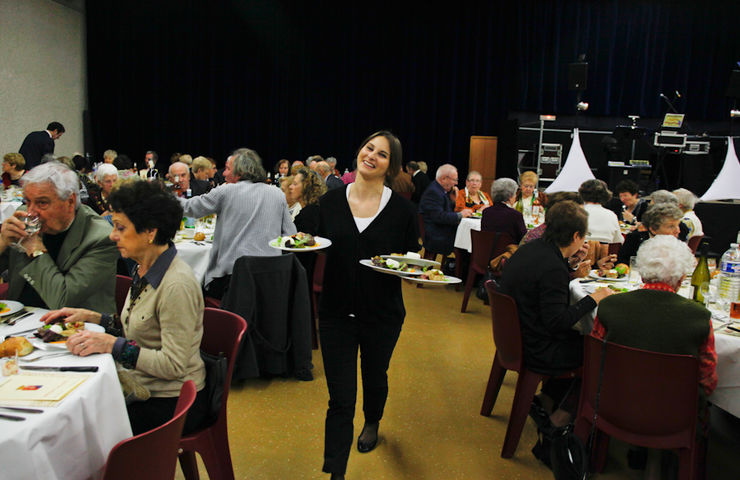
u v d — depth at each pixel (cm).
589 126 1052
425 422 281
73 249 191
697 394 179
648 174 925
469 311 484
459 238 546
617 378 189
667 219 312
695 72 1027
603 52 1023
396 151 213
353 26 1071
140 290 171
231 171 322
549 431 235
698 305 189
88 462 131
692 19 1009
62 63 953
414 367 354
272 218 318
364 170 212
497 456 251
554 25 1026
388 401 303
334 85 1092
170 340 166
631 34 1020
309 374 323
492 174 1023
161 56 1064
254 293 303
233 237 312
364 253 214
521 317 244
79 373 138
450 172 552
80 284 188
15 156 564
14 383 131
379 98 1091
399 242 220
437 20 1057
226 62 1081
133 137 1073
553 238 242
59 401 124
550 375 242
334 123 1104
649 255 202
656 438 187
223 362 185
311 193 361
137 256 169
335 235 215
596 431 235
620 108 1040
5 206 449
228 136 1103
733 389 202
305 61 1085
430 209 549
